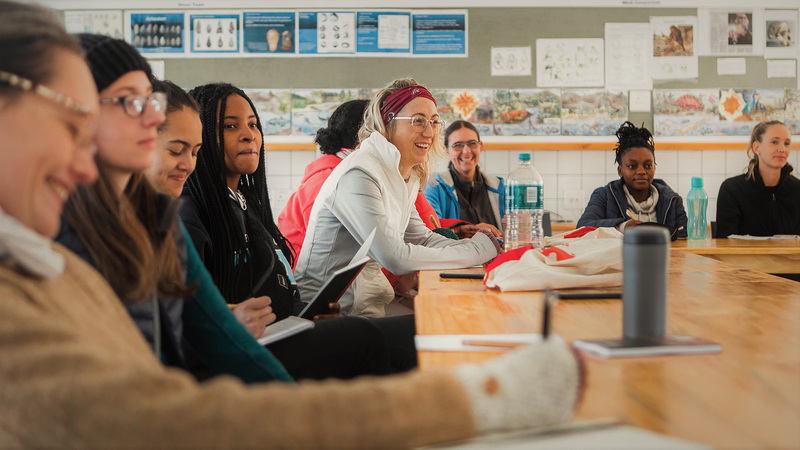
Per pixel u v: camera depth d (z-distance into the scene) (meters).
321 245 2.04
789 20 4.36
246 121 1.81
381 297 2.02
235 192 1.81
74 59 0.60
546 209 4.45
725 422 0.56
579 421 0.55
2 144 0.55
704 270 1.69
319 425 0.48
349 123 2.59
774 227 3.67
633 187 3.65
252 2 4.36
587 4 4.35
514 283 1.35
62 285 0.61
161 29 4.36
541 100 4.38
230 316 1.12
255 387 0.52
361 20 4.36
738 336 0.88
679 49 4.36
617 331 0.94
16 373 0.46
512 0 4.34
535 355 0.56
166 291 0.97
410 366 1.58
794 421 0.56
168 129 1.44
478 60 4.37
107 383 0.47
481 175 3.97
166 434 0.46
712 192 4.44
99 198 0.86
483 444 0.50
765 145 3.60
